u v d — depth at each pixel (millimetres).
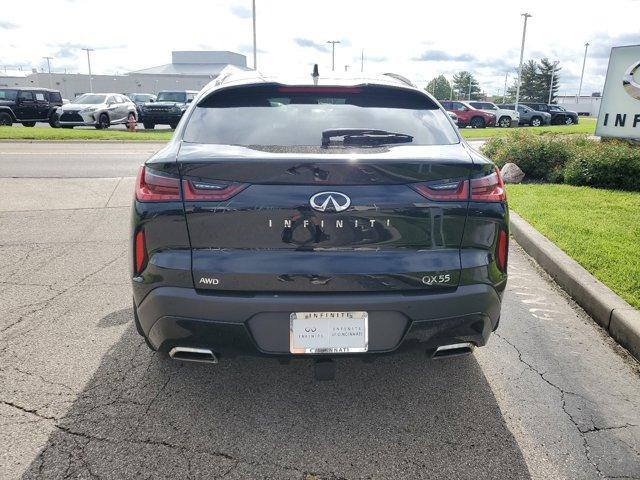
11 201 8125
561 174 10250
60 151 15258
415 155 2506
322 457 2461
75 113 24141
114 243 5922
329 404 2893
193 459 2424
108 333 3658
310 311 2412
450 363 3365
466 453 2504
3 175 10508
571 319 4090
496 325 2801
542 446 2562
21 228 6551
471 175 2531
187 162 2396
